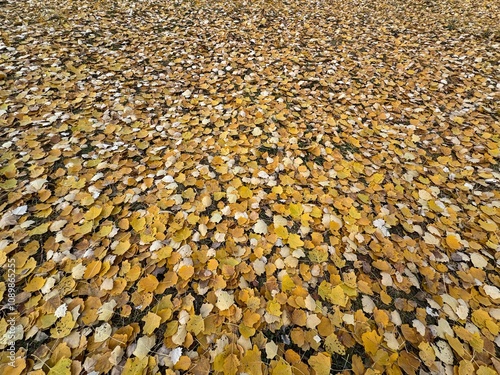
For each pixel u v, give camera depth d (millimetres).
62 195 2205
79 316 1615
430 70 4070
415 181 2580
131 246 1947
